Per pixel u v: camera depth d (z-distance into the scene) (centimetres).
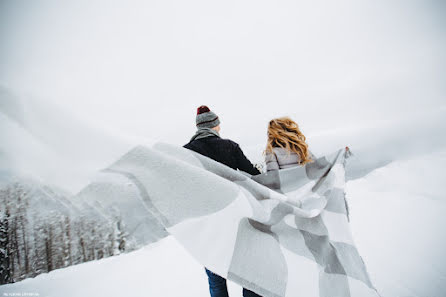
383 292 165
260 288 81
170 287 239
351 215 346
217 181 88
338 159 166
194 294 221
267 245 92
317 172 159
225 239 84
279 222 105
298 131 172
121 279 274
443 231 242
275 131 170
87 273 310
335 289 97
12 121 68
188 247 77
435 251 207
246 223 94
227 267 81
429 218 284
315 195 145
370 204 385
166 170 84
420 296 156
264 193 111
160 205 77
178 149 111
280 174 153
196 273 259
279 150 167
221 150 145
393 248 223
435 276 173
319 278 94
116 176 76
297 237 105
